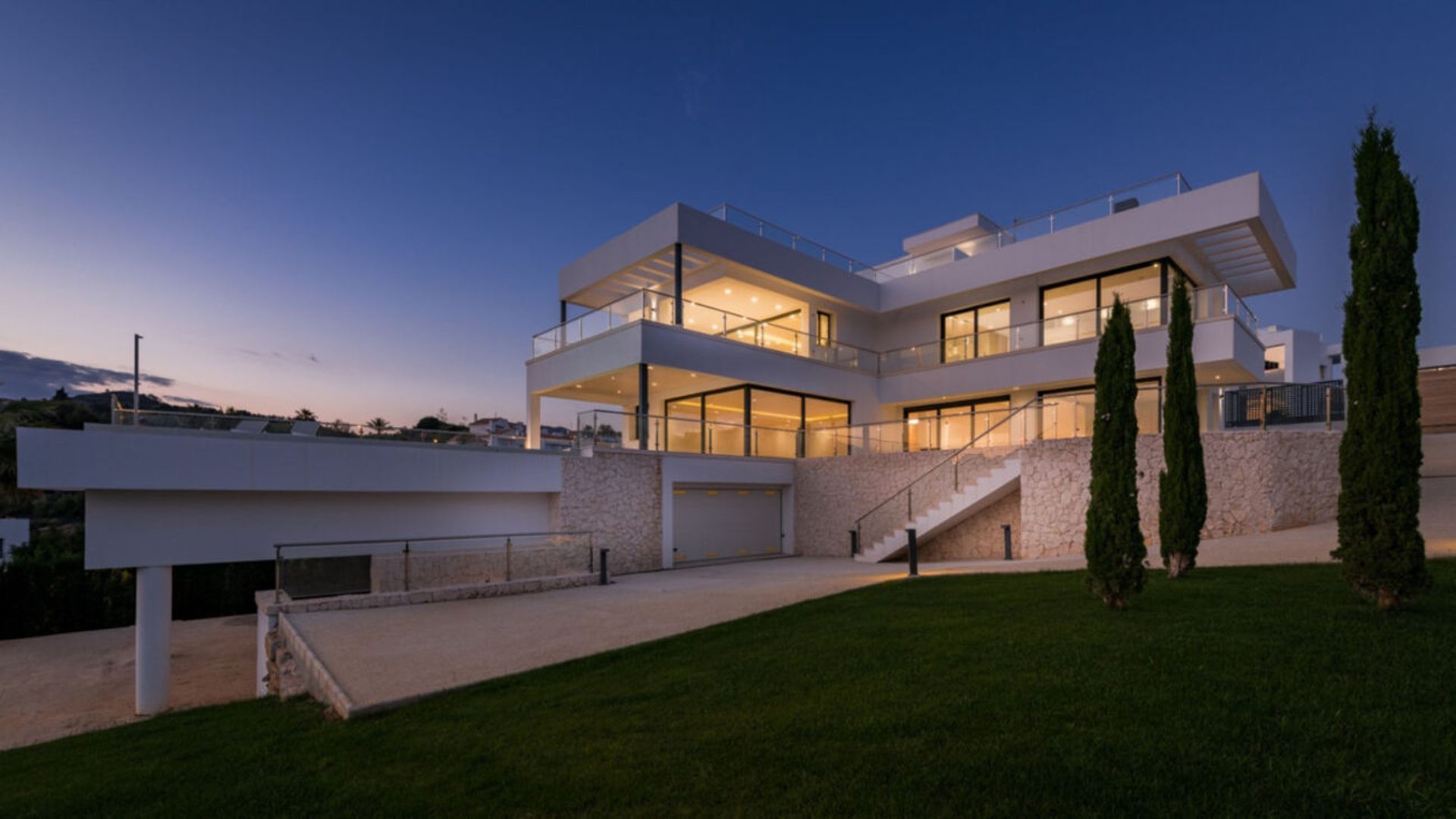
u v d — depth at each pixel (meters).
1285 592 7.04
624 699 5.50
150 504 10.50
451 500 13.88
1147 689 4.38
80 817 4.21
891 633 6.74
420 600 11.28
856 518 18.36
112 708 10.86
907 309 24.42
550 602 11.17
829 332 23.81
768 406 21.14
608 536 15.77
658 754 4.15
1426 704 3.81
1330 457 13.40
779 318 24.39
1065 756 3.50
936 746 3.79
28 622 17.02
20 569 17.03
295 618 9.91
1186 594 7.37
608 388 23.30
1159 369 18.02
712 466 18.03
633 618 9.47
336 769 4.59
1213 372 18.38
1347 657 4.69
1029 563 12.78
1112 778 3.22
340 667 7.16
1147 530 13.60
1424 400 21.23
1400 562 5.75
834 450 19.77
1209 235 17.70
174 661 13.72
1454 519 11.58
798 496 20.16
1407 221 5.90
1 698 11.47
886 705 4.55
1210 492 13.23
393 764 4.57
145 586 10.41
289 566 11.05
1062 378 19.27
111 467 9.89
